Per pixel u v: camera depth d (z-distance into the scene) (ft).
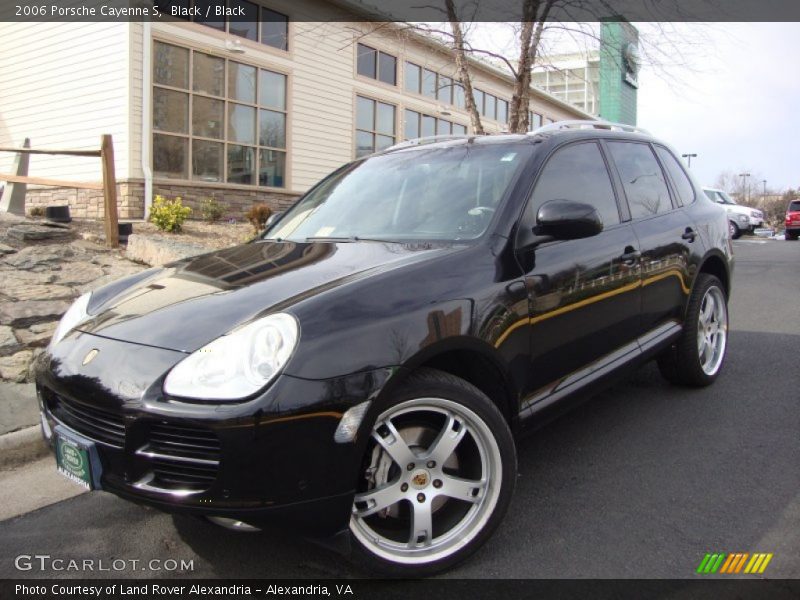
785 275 40.22
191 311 8.46
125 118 41.63
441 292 8.66
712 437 12.82
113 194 27.94
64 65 45.19
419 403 8.19
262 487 7.14
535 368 9.93
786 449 12.14
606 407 14.71
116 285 10.85
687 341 14.84
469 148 12.28
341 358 7.52
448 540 8.51
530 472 11.48
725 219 16.84
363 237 11.12
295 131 52.42
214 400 7.14
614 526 9.59
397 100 63.21
